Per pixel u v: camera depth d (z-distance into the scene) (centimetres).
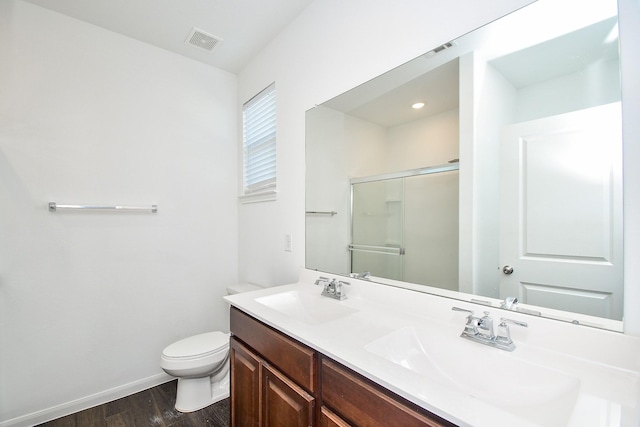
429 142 124
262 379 122
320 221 174
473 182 109
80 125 192
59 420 178
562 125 89
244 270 251
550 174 91
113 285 203
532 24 94
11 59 171
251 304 138
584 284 85
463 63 111
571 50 87
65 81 187
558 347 85
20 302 173
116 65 205
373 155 145
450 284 117
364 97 147
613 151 80
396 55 133
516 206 99
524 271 96
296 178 192
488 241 105
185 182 235
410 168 131
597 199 83
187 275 235
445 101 117
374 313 123
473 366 88
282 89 204
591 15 84
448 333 101
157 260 221
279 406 111
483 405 62
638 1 77
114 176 204
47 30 181
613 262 80
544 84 92
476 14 107
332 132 166
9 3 170
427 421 64
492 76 103
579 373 75
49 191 182
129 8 180
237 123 264
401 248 134
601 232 82
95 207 192
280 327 110
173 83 229
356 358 83
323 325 109
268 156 225
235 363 144
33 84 177
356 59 151
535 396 75
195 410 186
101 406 192
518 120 98
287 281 201
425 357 98
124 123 208
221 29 202
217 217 252
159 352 221
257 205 234
